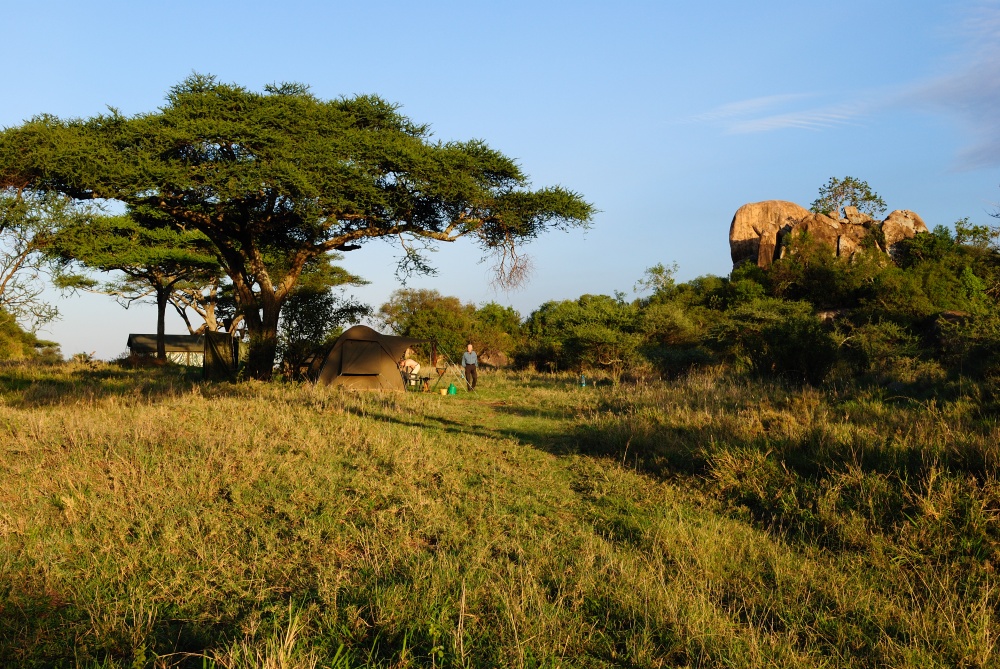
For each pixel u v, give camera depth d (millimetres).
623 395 16375
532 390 20125
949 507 5805
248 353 20703
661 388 16953
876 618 4277
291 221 20016
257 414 11477
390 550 5219
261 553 5207
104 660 3551
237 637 3785
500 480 7859
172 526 5645
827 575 4992
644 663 3654
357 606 4180
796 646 3926
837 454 7535
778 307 31953
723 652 3748
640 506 6859
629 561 5090
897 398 11891
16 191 17203
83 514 5980
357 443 9344
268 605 4195
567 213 19906
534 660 3586
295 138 17906
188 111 17016
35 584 4512
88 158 15383
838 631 4094
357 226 20469
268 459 8094
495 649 3693
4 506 6074
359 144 18078
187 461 7703
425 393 19906
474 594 4359
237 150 17594
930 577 4926
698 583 4758
